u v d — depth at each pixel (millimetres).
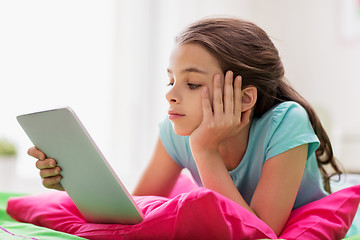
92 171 905
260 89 1101
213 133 1021
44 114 884
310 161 1175
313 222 962
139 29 3701
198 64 1019
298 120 1086
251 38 1086
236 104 1041
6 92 3299
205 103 1019
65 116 855
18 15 3338
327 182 1307
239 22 1111
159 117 3729
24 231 969
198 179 1343
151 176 1389
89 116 3535
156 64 3744
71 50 3484
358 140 3441
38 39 3389
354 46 3840
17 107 3324
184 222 830
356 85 3811
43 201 1185
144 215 939
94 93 3557
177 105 1036
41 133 932
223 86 1048
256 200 1022
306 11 4086
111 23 3615
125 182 3584
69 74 3473
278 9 4215
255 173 1154
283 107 1121
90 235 966
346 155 3436
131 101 3660
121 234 913
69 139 889
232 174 1190
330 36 3959
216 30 1053
